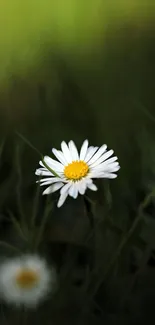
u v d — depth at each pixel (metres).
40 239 0.29
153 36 0.51
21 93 0.44
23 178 0.34
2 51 0.50
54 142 0.38
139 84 0.43
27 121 0.40
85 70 0.46
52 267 0.28
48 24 0.55
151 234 0.29
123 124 0.39
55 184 0.25
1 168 0.36
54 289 0.27
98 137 0.38
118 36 0.51
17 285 0.25
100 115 0.40
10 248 0.29
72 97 0.42
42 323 0.26
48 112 0.41
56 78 0.45
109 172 0.26
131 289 0.27
